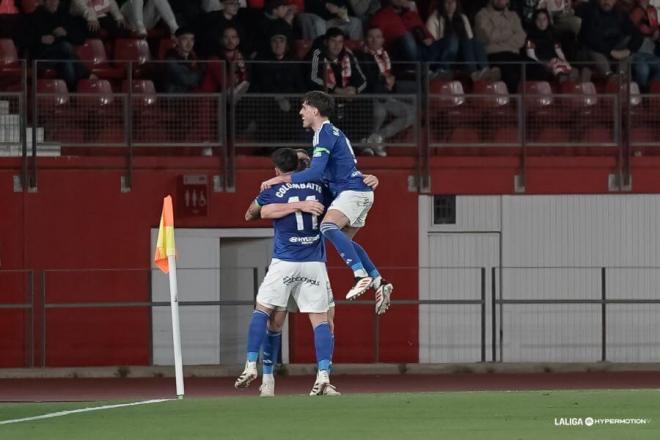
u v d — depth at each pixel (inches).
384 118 3196.4
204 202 3147.1
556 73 3361.2
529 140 3280.0
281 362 3159.5
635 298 3277.6
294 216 1934.1
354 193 1923.0
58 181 3112.7
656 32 3533.5
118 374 3102.9
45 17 3159.5
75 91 3132.4
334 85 3164.4
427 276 3211.1
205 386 2883.9
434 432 1354.6
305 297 1948.8
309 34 3302.2
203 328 3137.3
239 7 3262.8
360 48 3233.3
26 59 3137.3
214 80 3166.8
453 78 3312.0
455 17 3329.2
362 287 1905.8
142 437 1341.0
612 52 3449.8
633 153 3321.9
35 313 3097.9
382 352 3198.8
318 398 1624.0
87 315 3117.6
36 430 1392.7
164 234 1939.0
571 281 3267.7
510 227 3277.6
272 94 3154.5
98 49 3189.0
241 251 3211.1
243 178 3169.3
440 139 3245.6
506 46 3366.1
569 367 3218.5
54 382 2982.3
